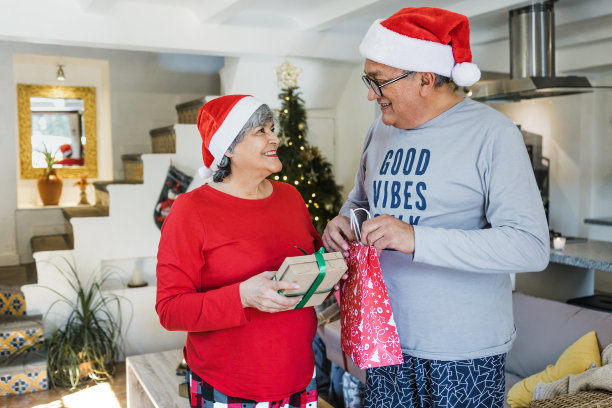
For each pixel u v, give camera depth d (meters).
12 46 5.02
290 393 1.45
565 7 4.03
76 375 3.67
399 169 1.50
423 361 1.45
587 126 5.53
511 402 2.44
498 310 1.44
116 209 4.17
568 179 5.70
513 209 1.31
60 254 4.04
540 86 3.45
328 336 3.18
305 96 5.09
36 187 5.82
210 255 1.40
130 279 4.45
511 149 1.34
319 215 4.61
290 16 4.39
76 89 5.91
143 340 4.28
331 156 5.39
